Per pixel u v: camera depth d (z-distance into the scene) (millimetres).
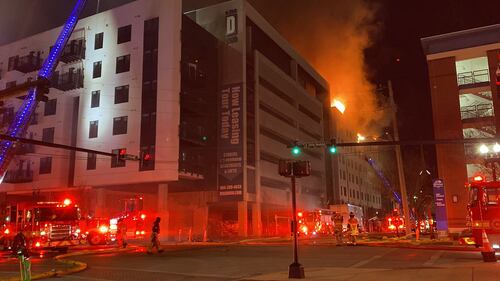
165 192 45562
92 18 50719
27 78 54906
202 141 49094
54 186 49625
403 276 11211
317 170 76062
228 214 56312
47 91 16719
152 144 44531
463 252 19156
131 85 46875
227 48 53656
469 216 18875
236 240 40344
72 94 50594
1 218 25594
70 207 25781
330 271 12883
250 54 55312
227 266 15430
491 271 11469
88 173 47312
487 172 38031
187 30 48438
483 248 14758
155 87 45594
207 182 50125
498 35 40312
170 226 50781
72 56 49375
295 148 20891
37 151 51531
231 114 51469
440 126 40469
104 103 48000
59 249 25484
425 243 24266
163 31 46406
